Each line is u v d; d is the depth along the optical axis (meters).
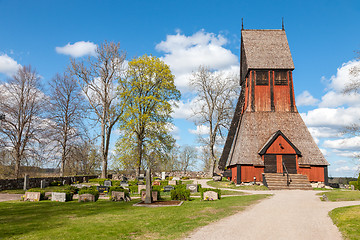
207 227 11.42
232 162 40.59
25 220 12.76
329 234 10.52
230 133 50.81
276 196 23.94
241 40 50.88
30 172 42.72
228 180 47.38
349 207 15.74
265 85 43.62
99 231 10.41
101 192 27.11
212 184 40.72
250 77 43.97
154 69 43.16
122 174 56.47
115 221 12.39
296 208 16.58
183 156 94.69
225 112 53.47
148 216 13.66
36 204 19.22
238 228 11.32
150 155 42.16
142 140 42.59
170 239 9.62
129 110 41.44
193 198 23.50
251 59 44.72
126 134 41.22
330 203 18.83
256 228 11.35
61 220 12.71
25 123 37.66
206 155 76.31
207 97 54.88
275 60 44.50
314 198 22.19
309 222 12.56
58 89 44.62
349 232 10.38
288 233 10.63
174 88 44.56
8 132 36.03
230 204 18.22
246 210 15.71
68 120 45.03
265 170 37.69
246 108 45.00
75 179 43.31
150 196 19.34
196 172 62.41
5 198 23.73
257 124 41.56
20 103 37.44
